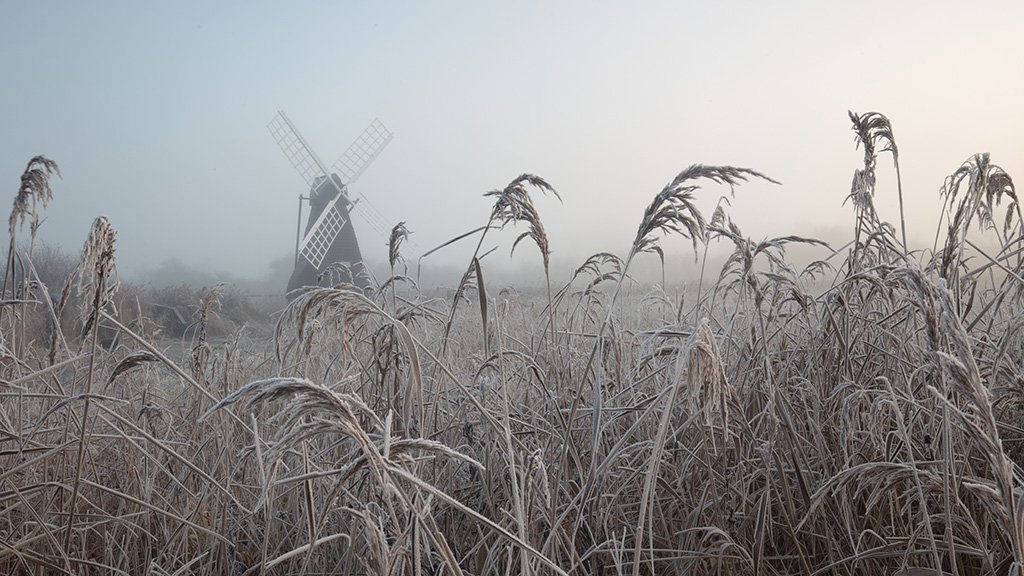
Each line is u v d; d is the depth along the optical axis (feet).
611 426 12.34
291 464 12.08
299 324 9.04
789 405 11.62
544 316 16.78
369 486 8.91
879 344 13.34
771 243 10.98
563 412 12.56
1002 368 10.68
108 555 11.25
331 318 9.59
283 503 12.77
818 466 11.72
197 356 15.17
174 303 60.03
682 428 10.45
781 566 10.87
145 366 15.33
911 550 8.71
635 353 15.71
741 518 10.30
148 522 12.25
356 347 13.73
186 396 16.43
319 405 5.65
